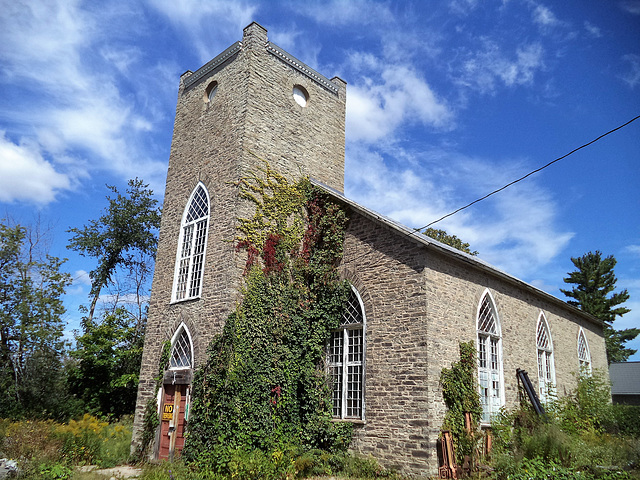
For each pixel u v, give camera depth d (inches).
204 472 523.5
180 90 861.8
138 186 1502.2
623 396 1608.0
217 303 623.8
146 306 1439.5
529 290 808.9
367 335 601.9
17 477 473.4
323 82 855.7
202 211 715.4
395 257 600.7
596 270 2054.6
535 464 471.8
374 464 534.9
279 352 607.8
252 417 554.9
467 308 634.2
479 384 627.2
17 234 1193.4
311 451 565.6
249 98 708.0
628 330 2279.8
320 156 807.1
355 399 598.5
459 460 523.8
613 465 508.1
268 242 663.1
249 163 681.0
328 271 659.4
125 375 1063.0
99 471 567.2
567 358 922.1
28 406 1016.9
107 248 1407.5
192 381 610.5
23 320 1116.5
